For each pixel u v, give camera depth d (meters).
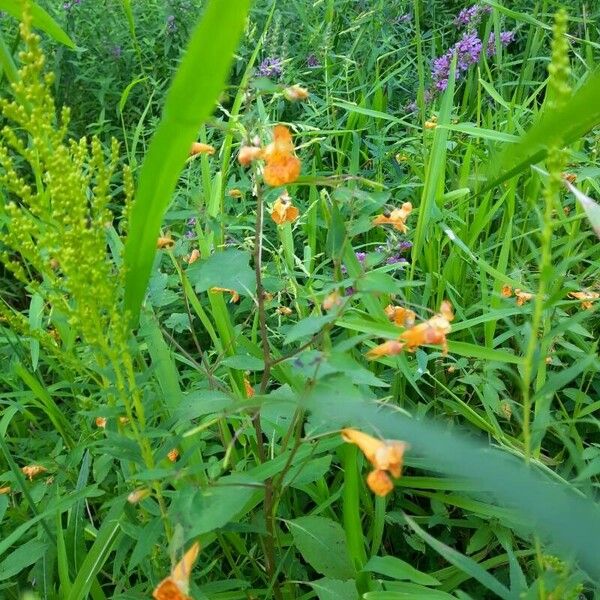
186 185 0.64
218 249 0.39
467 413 0.42
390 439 0.24
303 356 0.24
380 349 0.28
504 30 0.92
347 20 0.91
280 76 0.73
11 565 0.34
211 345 0.55
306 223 0.55
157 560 0.32
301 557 0.39
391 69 0.88
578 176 0.48
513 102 0.66
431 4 0.99
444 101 0.54
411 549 0.41
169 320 0.40
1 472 0.44
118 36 0.86
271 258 0.60
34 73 0.25
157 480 0.29
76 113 0.86
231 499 0.24
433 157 0.49
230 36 0.21
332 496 0.36
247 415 0.35
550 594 0.25
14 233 0.27
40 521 0.35
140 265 0.29
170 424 0.30
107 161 0.71
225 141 0.52
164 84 0.84
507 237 0.49
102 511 0.42
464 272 0.53
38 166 0.28
